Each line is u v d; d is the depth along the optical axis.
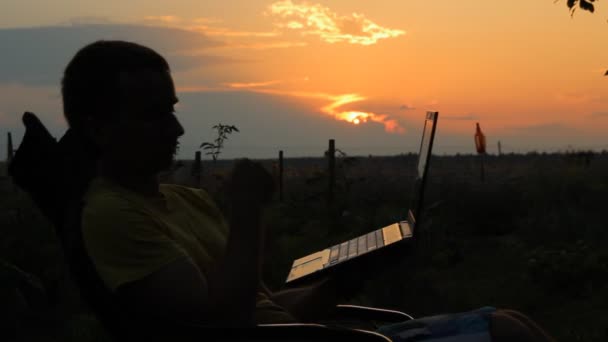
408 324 2.17
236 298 1.87
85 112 2.07
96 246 1.91
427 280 7.66
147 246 1.91
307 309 2.50
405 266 7.26
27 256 6.98
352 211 12.11
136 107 2.04
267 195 1.94
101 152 2.13
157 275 1.89
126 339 1.90
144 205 2.07
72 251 1.94
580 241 9.67
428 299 7.22
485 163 67.62
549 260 8.41
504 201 13.72
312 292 2.52
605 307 7.18
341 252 2.65
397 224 2.80
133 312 1.87
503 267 9.37
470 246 10.77
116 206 1.95
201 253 2.19
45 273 6.74
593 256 8.55
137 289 1.88
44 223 7.65
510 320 2.03
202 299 1.88
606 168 23.02
